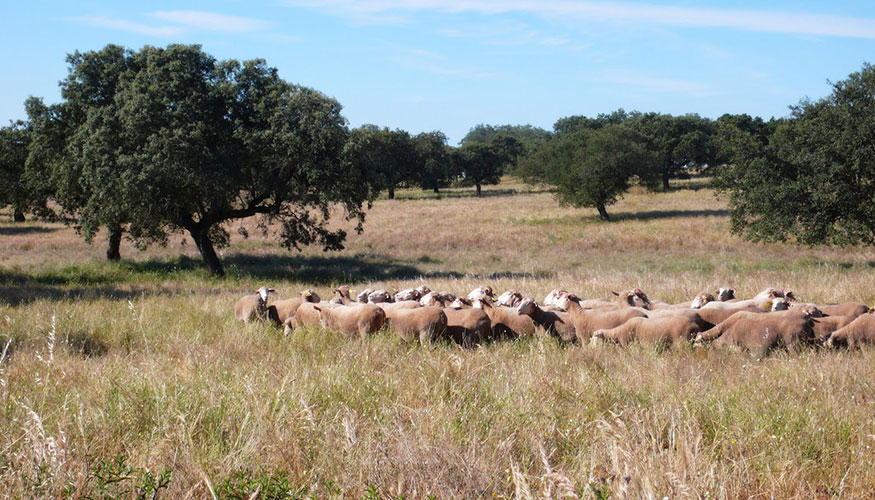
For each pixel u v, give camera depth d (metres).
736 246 36.72
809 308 10.90
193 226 27.86
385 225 52.66
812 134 26.08
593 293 16.86
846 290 15.22
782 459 5.20
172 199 25.06
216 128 25.25
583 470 4.85
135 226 26.16
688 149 90.56
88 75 26.52
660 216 54.03
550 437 5.72
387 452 5.23
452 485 4.84
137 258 34.00
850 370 7.70
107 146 23.67
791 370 7.84
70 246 39.69
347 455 5.19
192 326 11.67
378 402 6.72
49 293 20.12
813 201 26.22
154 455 5.18
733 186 28.97
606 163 53.62
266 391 6.73
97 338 10.69
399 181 96.00
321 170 25.77
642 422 5.76
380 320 10.70
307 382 7.18
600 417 5.99
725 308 11.10
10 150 32.31
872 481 4.91
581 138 60.88
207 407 6.14
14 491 4.30
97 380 7.30
